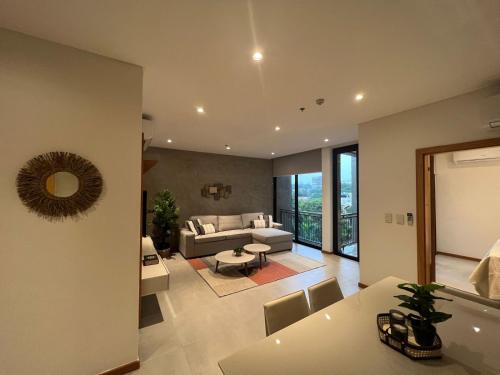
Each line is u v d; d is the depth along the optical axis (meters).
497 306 1.47
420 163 2.63
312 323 1.26
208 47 1.58
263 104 2.58
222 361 0.98
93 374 1.63
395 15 1.28
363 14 1.27
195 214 5.77
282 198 6.95
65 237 1.56
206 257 4.93
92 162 1.64
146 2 1.19
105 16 1.30
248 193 6.60
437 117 2.50
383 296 1.58
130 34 1.46
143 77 1.98
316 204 5.89
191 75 1.95
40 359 1.48
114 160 1.72
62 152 1.54
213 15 1.29
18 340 1.42
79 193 1.58
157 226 4.96
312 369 0.94
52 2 1.19
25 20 1.33
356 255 4.81
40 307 1.48
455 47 1.56
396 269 2.87
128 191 1.78
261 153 6.05
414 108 2.69
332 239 5.16
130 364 1.77
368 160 3.17
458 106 2.35
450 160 4.46
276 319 1.35
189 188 5.68
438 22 1.33
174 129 3.66
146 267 2.56
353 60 1.73
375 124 3.09
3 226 1.39
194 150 5.62
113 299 1.71
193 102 2.53
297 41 1.51
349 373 0.92
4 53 1.41
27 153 1.45
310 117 3.04
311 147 5.21
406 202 2.78
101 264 1.67
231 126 3.48
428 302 1.03
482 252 4.33
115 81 1.73
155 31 1.43
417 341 1.03
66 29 1.41
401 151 2.82
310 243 5.98
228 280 3.65
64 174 1.55
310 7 1.23
